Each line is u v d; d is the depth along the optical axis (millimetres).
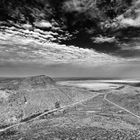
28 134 47062
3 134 48062
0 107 65562
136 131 47031
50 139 42031
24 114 64562
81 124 53500
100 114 65500
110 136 43094
